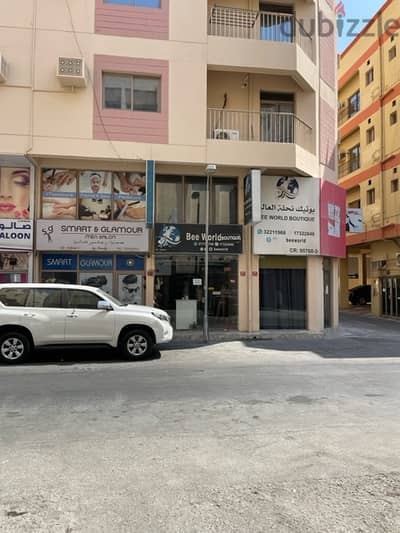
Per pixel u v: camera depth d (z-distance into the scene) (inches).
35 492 143.5
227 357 429.1
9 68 536.1
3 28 538.3
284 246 617.0
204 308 548.1
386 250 994.7
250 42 591.8
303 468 162.2
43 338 387.9
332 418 223.5
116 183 592.7
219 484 149.3
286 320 631.8
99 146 550.9
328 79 717.3
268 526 123.0
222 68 593.6
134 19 569.0
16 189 568.7
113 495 141.4
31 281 557.9
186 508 132.9
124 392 279.9
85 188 585.6
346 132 1167.0
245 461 168.6
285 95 661.9
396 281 943.0
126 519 126.6
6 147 530.0
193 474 157.0
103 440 191.8
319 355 444.5
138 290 591.5
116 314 401.4
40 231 559.8
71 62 527.8
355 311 1169.4
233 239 605.3
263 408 242.2
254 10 638.5
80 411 237.0
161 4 577.3
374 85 1021.8
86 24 556.1
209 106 630.5
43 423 215.8
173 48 575.2
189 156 569.3
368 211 1040.2
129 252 586.2
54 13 549.0
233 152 577.0
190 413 232.5
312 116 660.7
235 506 134.1
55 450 180.2
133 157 558.6
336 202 697.0
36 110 538.3
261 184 617.3
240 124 633.6
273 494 141.9
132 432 202.2
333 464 165.9
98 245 571.5
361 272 1381.6
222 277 615.8
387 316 974.4
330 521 125.6
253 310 611.2
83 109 549.0
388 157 950.4
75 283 578.2
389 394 275.3
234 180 629.3
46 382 310.2
